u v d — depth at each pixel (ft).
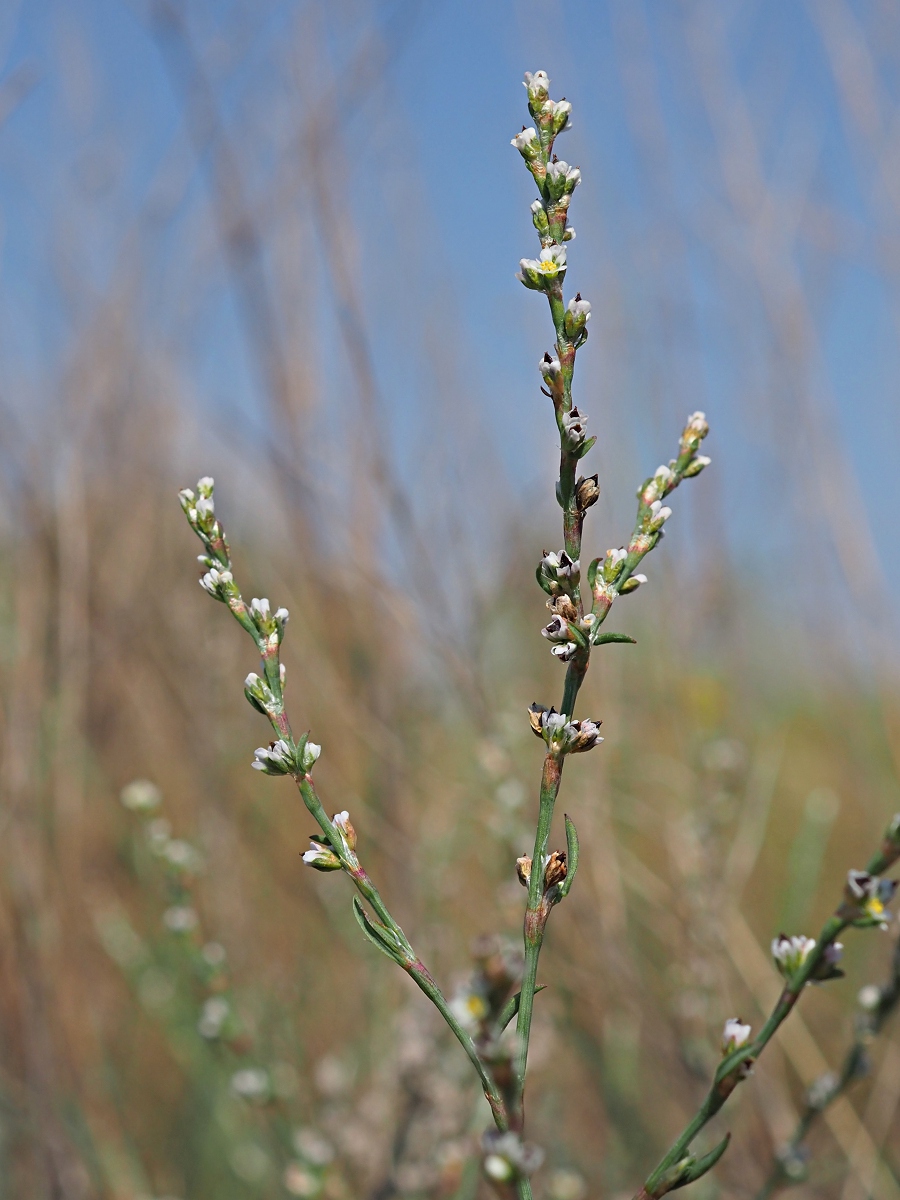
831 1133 1.28
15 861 1.33
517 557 1.53
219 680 1.62
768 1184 0.95
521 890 1.31
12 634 1.52
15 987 1.36
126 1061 1.49
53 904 1.41
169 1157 1.38
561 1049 1.44
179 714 1.65
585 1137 1.41
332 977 1.54
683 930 1.33
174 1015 1.35
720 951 1.27
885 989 0.92
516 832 1.28
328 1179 1.05
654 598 1.61
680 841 1.39
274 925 1.57
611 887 1.37
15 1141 1.33
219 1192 1.34
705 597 1.62
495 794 1.31
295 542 1.60
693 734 1.46
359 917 0.77
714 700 1.52
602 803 1.42
